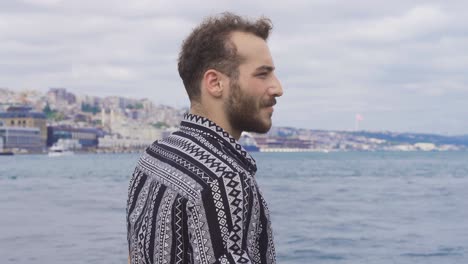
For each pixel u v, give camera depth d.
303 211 17.05
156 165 1.50
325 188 28.11
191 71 1.53
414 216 15.91
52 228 12.91
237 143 1.49
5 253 9.67
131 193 1.59
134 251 1.50
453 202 20.45
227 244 1.33
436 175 42.50
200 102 1.53
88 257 9.32
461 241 11.23
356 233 12.41
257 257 1.41
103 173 48.38
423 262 9.29
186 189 1.38
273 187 28.91
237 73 1.48
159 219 1.41
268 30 1.54
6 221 14.27
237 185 1.36
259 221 1.41
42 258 9.26
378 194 24.34
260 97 1.50
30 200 21.33
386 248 10.48
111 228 12.90
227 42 1.48
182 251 1.38
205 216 1.34
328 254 9.96
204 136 1.48
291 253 10.09
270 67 1.51
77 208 17.83
